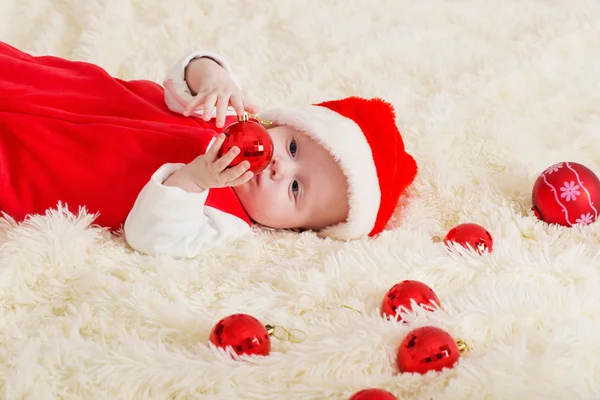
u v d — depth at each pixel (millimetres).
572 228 1494
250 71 1959
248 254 1360
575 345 1044
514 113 1848
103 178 1368
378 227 1557
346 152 1473
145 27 2027
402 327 1104
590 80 1943
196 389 1012
